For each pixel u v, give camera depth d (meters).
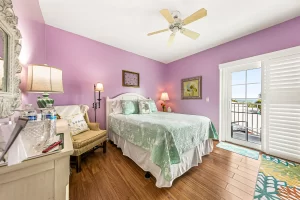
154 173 1.52
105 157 2.15
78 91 2.55
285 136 2.08
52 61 2.22
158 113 2.97
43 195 0.59
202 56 3.37
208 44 2.96
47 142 0.75
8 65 0.92
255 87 2.51
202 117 2.33
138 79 3.64
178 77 4.05
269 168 1.82
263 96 2.34
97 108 2.84
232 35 2.54
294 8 1.77
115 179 1.57
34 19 1.60
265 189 1.40
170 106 4.33
